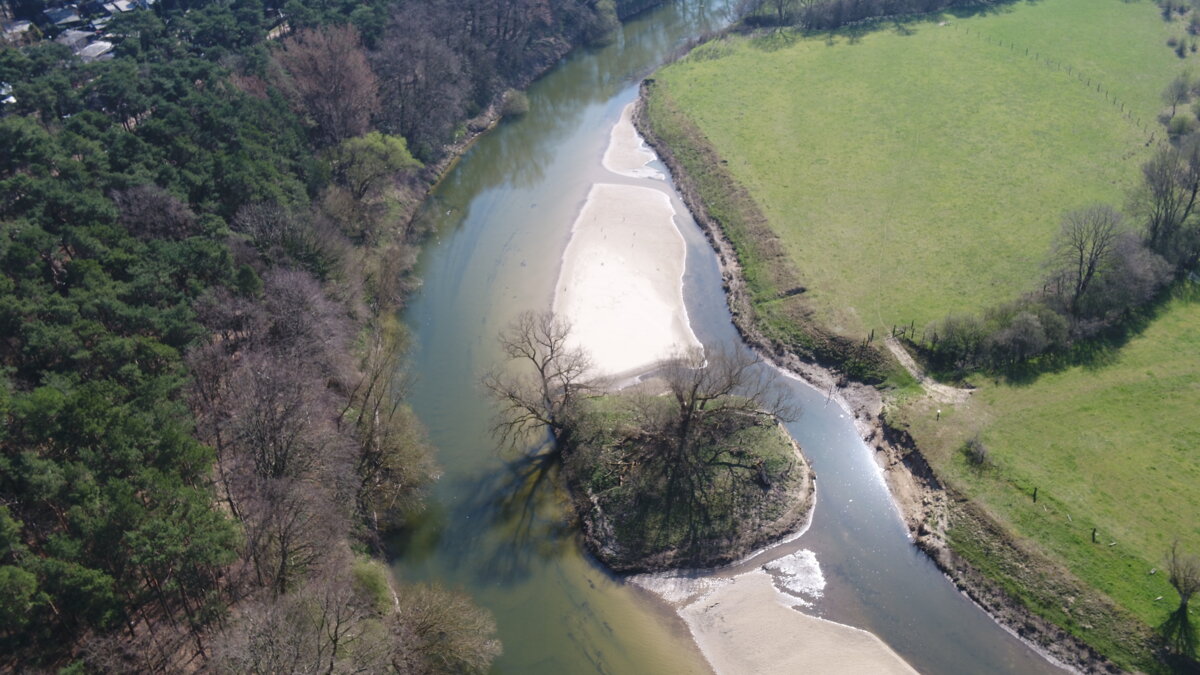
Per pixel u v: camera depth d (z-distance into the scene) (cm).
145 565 5981
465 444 9356
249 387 7612
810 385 10031
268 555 6700
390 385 9612
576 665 7281
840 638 7444
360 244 11981
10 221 8888
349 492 7850
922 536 8200
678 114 15988
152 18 14038
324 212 11525
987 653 7294
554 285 11600
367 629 6488
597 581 7956
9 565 5616
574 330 10712
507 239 12769
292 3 15212
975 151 14050
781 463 8862
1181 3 18838
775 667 7244
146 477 6147
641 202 13600
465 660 6856
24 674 5675
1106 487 8175
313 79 13100
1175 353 9581
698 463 8769
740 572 8019
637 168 14712
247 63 13425
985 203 12631
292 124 12394
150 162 10200
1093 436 8712
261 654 5534
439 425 9594
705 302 11450
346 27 14412
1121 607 7206
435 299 11594
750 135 15038
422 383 10175
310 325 8962
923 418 9238
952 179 13325
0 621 5466
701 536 8206
